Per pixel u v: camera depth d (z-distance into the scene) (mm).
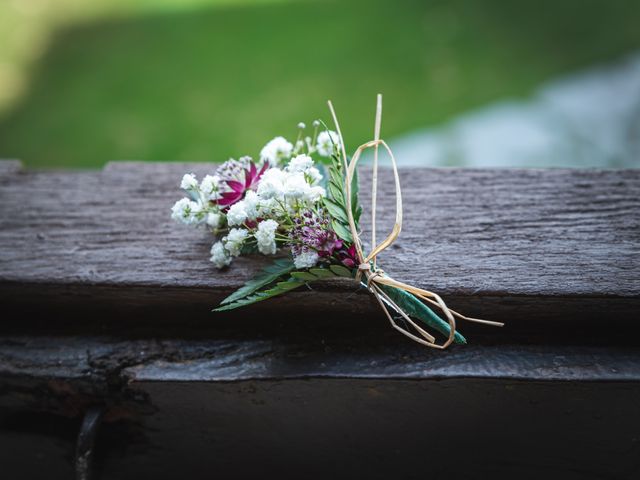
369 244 323
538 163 738
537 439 313
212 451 333
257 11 1060
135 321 328
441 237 326
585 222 331
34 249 333
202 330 323
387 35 973
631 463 315
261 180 292
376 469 333
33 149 791
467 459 324
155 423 324
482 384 294
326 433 320
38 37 1019
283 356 307
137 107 866
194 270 318
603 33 941
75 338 324
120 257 327
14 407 325
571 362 296
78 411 324
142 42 993
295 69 919
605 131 770
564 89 836
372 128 801
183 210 305
